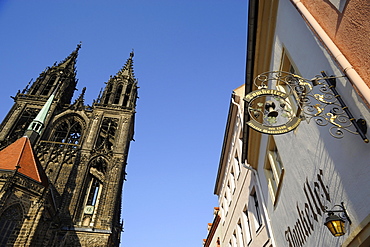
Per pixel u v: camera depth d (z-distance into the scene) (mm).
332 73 7398
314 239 9211
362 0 5902
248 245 18922
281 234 12969
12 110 56250
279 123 12031
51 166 47719
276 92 7234
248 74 14695
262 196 16094
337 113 7055
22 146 42625
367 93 5574
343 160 7031
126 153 54781
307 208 9617
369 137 5941
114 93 63625
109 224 42000
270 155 14539
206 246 38469
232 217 23906
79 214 43219
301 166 9961
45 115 53188
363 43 5883
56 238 38156
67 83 66000
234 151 24656
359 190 6352
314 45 8492
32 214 33625
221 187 30344
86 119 57781
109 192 45469
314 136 8781
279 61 12039
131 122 59469
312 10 8430
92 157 49719
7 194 32281
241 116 20781
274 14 12469
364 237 6211
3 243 30516
